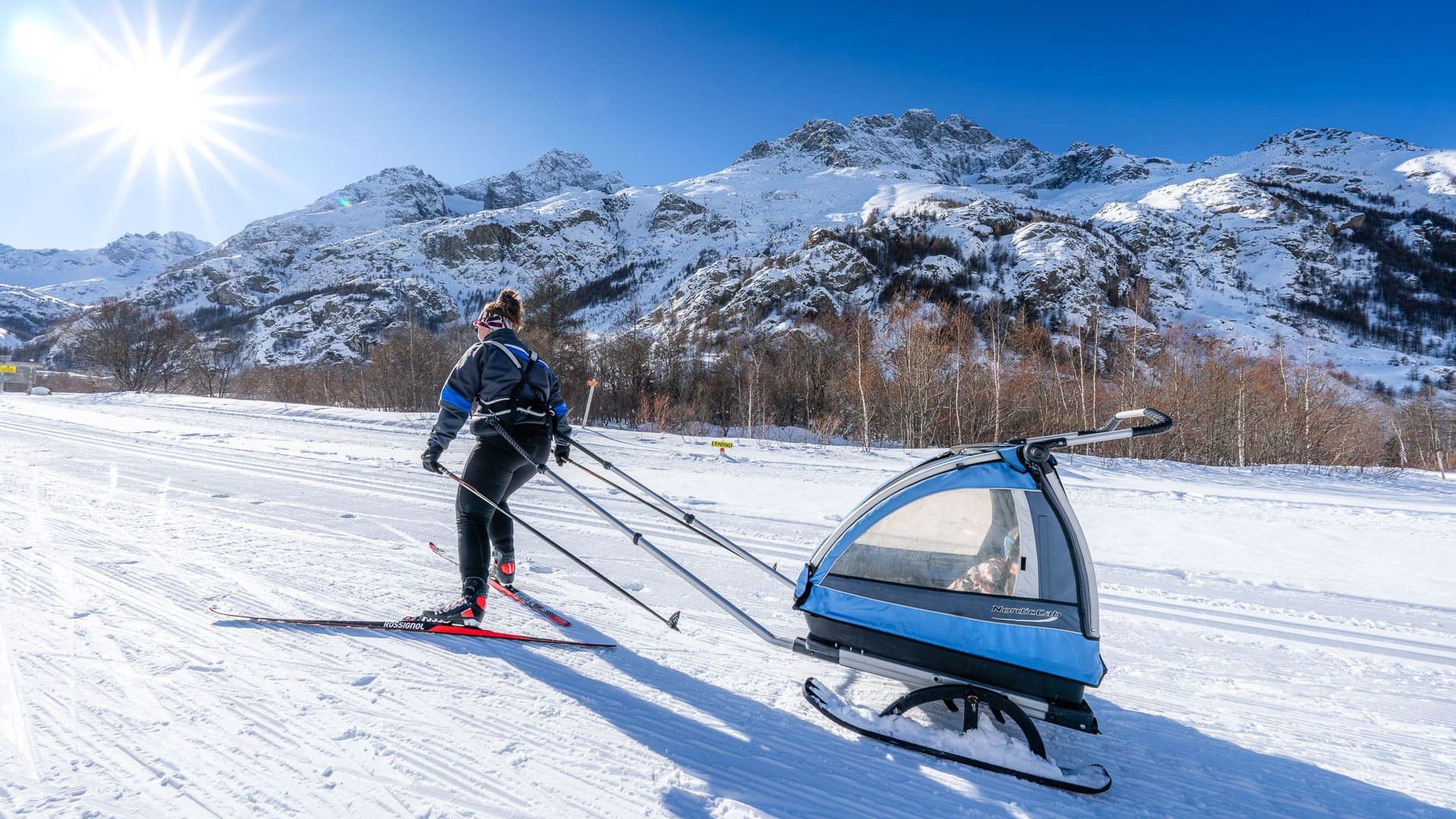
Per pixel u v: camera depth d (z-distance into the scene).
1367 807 2.10
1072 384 28.28
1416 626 4.28
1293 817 2.01
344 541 4.48
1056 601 2.10
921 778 2.06
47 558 3.58
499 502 3.16
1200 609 4.47
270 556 3.97
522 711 2.30
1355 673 3.38
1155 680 3.17
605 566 4.45
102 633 2.67
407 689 2.38
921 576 2.29
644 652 2.95
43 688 2.21
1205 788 2.16
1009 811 1.92
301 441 11.35
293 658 2.56
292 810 1.68
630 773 1.97
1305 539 7.23
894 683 2.76
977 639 2.17
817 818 1.81
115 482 6.24
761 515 6.90
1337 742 2.56
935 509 2.30
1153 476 13.52
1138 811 1.99
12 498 5.16
